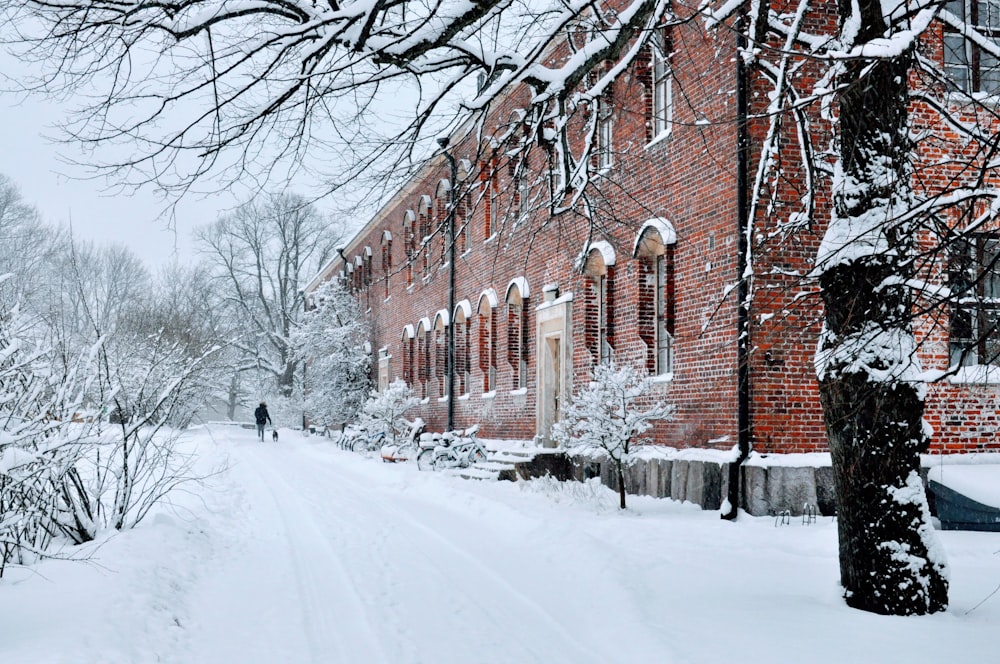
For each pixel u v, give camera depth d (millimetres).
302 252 66250
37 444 8516
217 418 77812
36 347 8531
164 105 7629
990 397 13820
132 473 11672
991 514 12461
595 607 7750
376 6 7062
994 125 13414
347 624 7484
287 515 14719
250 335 67812
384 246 40688
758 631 6641
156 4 7289
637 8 7840
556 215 9586
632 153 17219
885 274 7145
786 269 13242
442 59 8336
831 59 6270
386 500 17188
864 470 7324
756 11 8398
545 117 9094
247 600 8375
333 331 43031
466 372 28453
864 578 7324
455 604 8188
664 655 6113
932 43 13328
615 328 17906
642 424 14125
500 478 19156
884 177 7285
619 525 11836
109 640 6203
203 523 12664
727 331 13953
